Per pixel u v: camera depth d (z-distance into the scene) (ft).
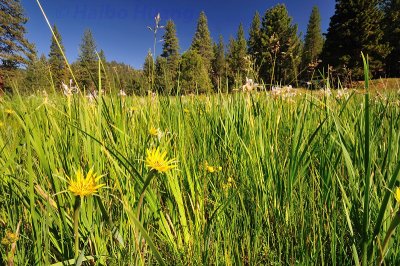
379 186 3.95
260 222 4.25
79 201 2.62
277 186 4.76
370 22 85.81
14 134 5.18
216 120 7.06
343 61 81.20
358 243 3.51
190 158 5.47
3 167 3.89
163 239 4.00
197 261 3.70
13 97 6.82
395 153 4.08
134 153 4.75
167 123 6.40
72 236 3.49
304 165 4.70
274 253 3.99
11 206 3.71
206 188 4.99
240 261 3.74
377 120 5.80
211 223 4.09
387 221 3.37
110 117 5.48
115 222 3.70
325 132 5.64
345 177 4.77
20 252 3.29
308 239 3.82
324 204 4.13
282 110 7.73
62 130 5.41
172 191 4.30
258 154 5.48
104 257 3.44
